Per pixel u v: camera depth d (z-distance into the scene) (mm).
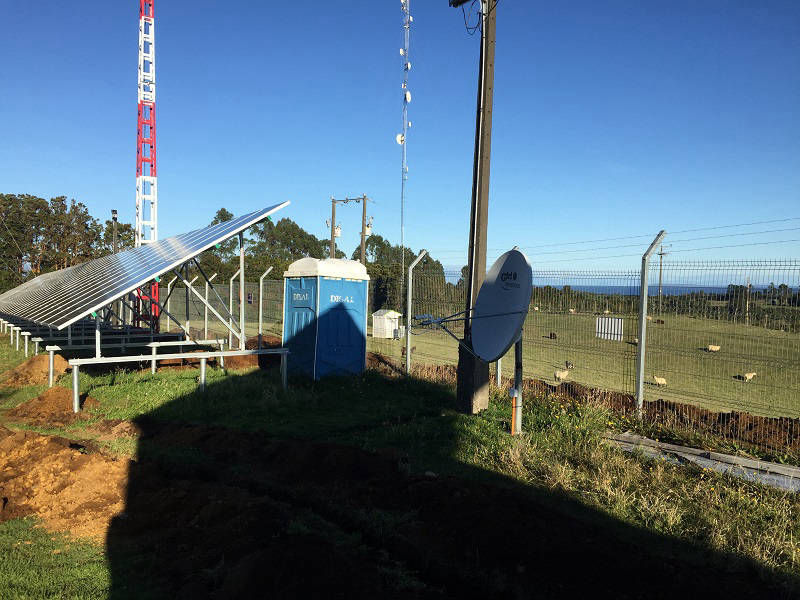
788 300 7031
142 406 8734
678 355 9406
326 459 5930
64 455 5863
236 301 24578
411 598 3398
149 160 25047
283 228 95938
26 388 10656
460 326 11477
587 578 3596
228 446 6684
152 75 24969
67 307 9430
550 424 7754
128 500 5027
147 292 17641
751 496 5227
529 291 6609
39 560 3959
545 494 5270
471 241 9203
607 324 9164
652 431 7574
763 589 3584
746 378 11594
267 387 9992
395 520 4547
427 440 7207
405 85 15359
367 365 13266
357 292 12062
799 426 7270
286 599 3164
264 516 4496
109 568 3832
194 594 3363
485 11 8914
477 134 9156
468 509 4535
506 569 3764
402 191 15406
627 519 4734
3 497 4996
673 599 3359
